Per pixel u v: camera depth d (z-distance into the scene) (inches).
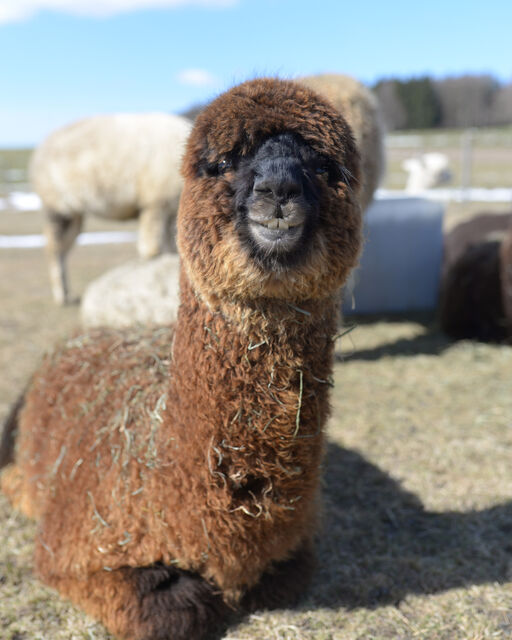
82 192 314.3
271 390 78.9
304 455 83.6
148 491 86.1
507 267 230.1
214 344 78.2
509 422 170.2
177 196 312.3
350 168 79.6
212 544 84.9
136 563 89.6
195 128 79.0
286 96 76.7
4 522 125.3
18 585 107.2
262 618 97.3
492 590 103.4
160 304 224.8
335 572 109.7
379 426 169.9
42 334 270.1
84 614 98.4
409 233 288.4
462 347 241.6
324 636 93.5
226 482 81.6
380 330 266.7
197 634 88.7
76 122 323.3
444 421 172.4
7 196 1016.9
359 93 201.8
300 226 71.7
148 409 93.7
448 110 1972.2
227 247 72.6
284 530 87.8
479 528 122.0
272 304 76.3
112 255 509.0
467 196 660.1
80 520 93.4
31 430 116.7
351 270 79.0
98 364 112.2
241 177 72.9
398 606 100.9
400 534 121.4
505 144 1262.3
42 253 531.5
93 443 97.6
